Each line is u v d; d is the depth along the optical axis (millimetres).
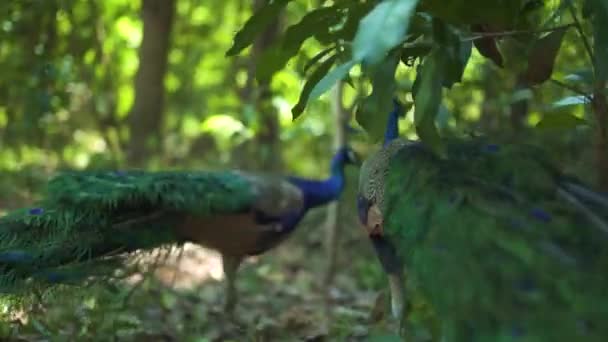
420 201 3180
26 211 4832
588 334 2615
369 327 5258
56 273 4707
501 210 3006
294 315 6203
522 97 5309
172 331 5445
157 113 10383
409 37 3438
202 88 12336
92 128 11445
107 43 10836
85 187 4934
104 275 4891
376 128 3283
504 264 2832
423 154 3432
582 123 4266
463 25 3590
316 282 7375
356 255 8078
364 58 2656
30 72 8578
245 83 9703
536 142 6781
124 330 5223
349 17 3480
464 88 7121
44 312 4938
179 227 5230
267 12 3555
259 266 7609
